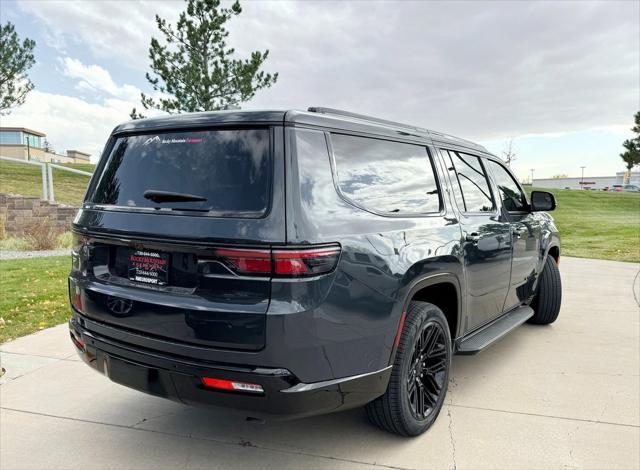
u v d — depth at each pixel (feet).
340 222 8.20
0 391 12.39
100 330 9.10
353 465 9.23
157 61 48.47
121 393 12.35
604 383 13.07
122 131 9.80
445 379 10.89
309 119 8.41
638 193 149.69
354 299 8.15
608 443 10.00
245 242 7.48
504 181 15.16
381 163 9.73
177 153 8.79
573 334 17.51
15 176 72.79
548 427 10.66
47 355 14.82
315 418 11.06
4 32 66.18
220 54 50.52
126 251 8.87
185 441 10.09
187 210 8.16
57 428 10.61
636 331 17.84
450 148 12.31
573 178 317.22
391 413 9.53
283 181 7.71
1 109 68.44
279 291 7.41
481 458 9.46
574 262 36.04
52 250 36.35
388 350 8.91
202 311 7.68
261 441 10.08
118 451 9.73
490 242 12.56
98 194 9.73
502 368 14.15
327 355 7.85
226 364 7.63
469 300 11.75
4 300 20.49
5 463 9.30
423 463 9.28
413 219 9.95
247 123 8.20
